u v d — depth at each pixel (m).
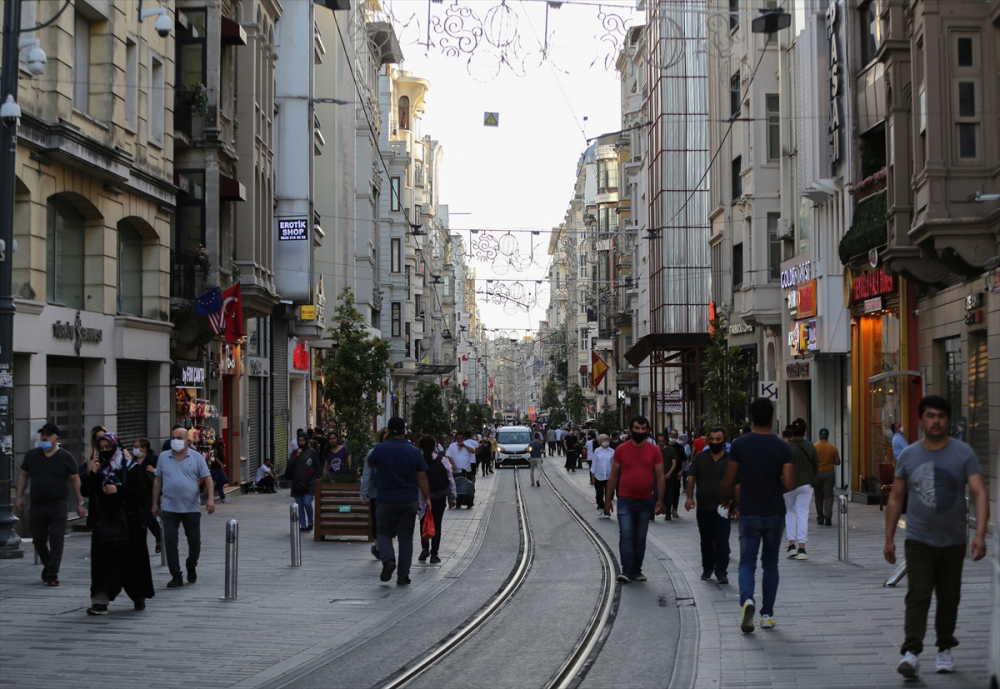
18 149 17.39
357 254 49.94
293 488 20.19
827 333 25.97
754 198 32.12
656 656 8.47
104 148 19.55
